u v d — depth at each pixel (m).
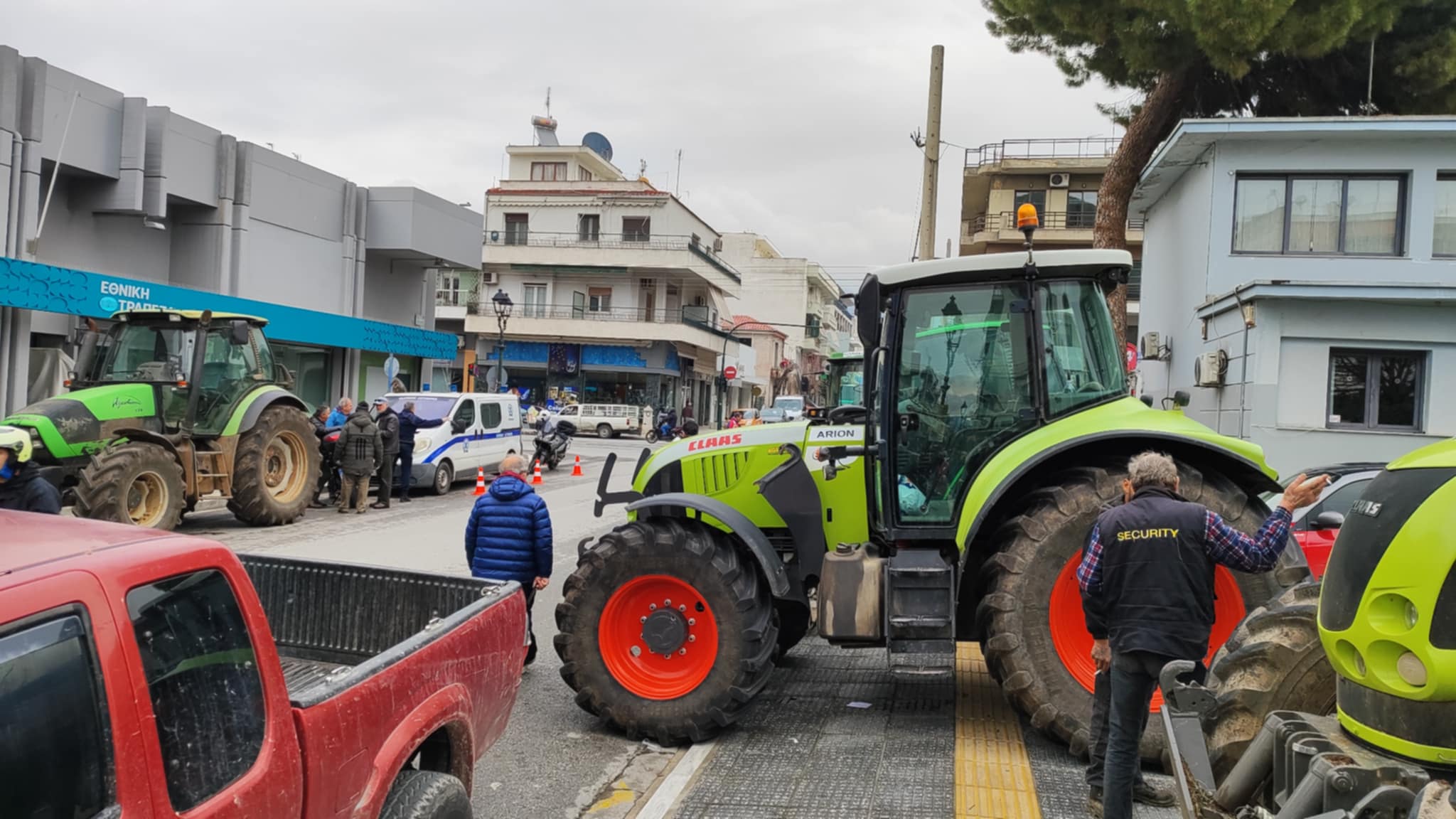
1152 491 4.11
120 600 2.06
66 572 1.98
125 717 1.99
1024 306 5.57
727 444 6.32
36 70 15.58
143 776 2.01
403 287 26.81
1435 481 2.67
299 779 2.46
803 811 4.41
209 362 12.37
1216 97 18.45
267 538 12.14
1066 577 5.02
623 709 5.44
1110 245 18.02
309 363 23.28
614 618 5.57
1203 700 3.43
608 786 4.89
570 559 11.41
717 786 4.73
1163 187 19.03
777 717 5.86
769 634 5.46
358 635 4.09
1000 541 5.29
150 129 17.84
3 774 1.78
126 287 17.02
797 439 6.20
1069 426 5.35
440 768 3.31
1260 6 13.99
